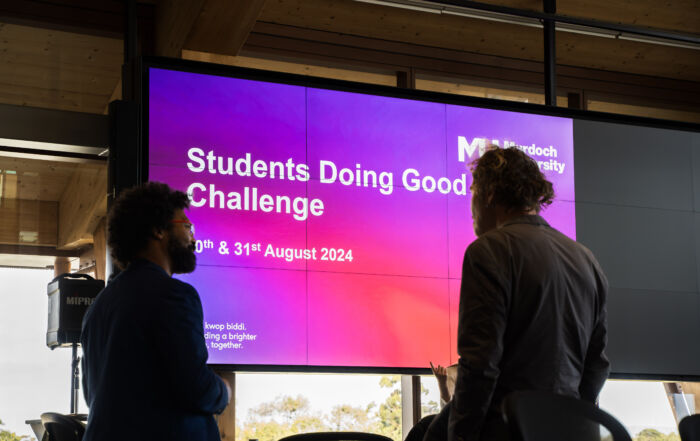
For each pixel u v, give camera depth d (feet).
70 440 10.36
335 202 16.84
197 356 7.57
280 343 15.93
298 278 16.30
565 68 20.86
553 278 7.85
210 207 15.94
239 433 16.17
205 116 16.19
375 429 17.29
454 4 19.65
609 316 18.44
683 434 8.36
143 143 15.67
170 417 7.48
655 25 21.88
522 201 8.27
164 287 7.72
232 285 15.84
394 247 17.08
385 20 19.57
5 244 16.67
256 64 18.30
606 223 18.83
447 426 8.18
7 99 16.56
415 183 17.47
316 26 18.99
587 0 21.29
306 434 8.06
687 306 19.21
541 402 6.84
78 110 17.01
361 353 16.46
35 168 17.11
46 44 17.11
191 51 17.31
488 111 18.30
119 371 7.48
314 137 16.93
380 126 17.43
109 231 8.25
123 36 17.69
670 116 21.67
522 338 7.72
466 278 7.76
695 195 19.81
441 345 17.07
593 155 19.01
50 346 16.25
